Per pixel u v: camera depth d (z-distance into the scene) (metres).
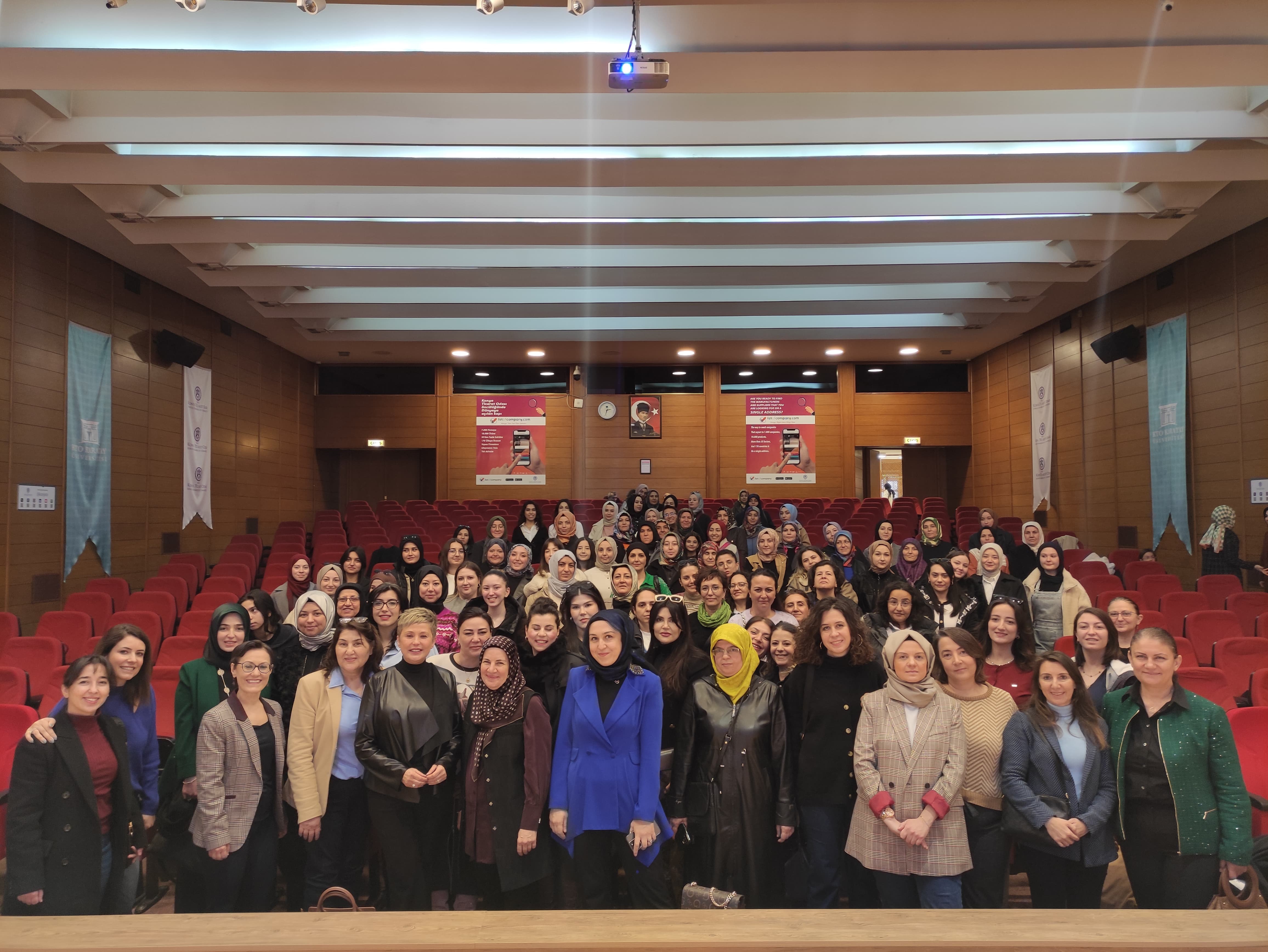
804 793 3.29
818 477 15.36
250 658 3.24
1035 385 12.98
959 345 14.05
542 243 8.16
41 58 4.98
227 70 5.10
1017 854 4.01
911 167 6.66
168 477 10.52
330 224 7.96
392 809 3.31
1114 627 3.58
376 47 5.09
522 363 15.35
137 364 9.94
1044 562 5.42
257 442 13.06
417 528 11.93
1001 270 9.45
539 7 4.86
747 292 11.04
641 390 15.60
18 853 2.78
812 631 3.40
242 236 7.94
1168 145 6.43
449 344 13.86
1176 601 6.94
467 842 3.23
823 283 9.58
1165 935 2.12
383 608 4.07
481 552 7.18
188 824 3.33
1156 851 2.96
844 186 7.70
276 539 11.73
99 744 3.01
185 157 6.45
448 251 9.15
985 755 3.17
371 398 15.38
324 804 3.40
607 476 15.43
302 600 3.96
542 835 3.25
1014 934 2.13
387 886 3.38
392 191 7.62
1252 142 6.34
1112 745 3.08
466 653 3.77
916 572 6.35
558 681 3.48
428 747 3.33
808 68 5.21
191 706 3.54
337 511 15.91
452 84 5.25
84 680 2.94
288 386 14.23
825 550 7.18
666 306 11.35
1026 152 6.46
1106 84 5.25
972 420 15.34
